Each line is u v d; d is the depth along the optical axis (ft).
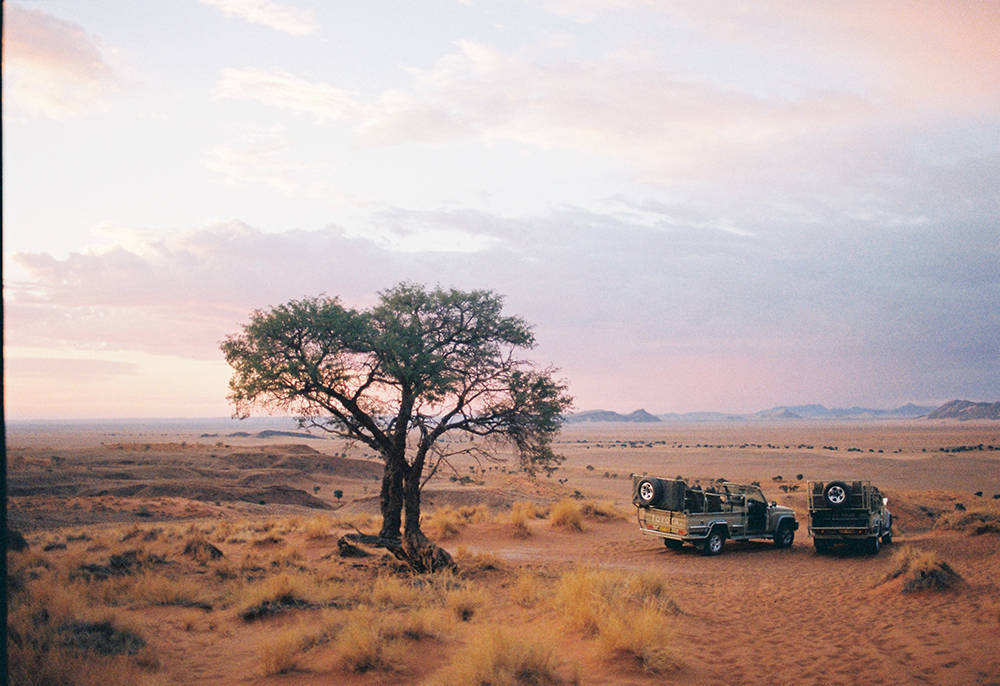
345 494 221.66
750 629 35.76
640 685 25.75
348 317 56.90
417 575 49.83
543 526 89.71
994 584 40.96
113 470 222.48
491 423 62.69
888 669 27.35
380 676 27.04
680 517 67.41
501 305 63.72
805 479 243.19
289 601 40.14
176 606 39.70
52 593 35.58
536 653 26.55
